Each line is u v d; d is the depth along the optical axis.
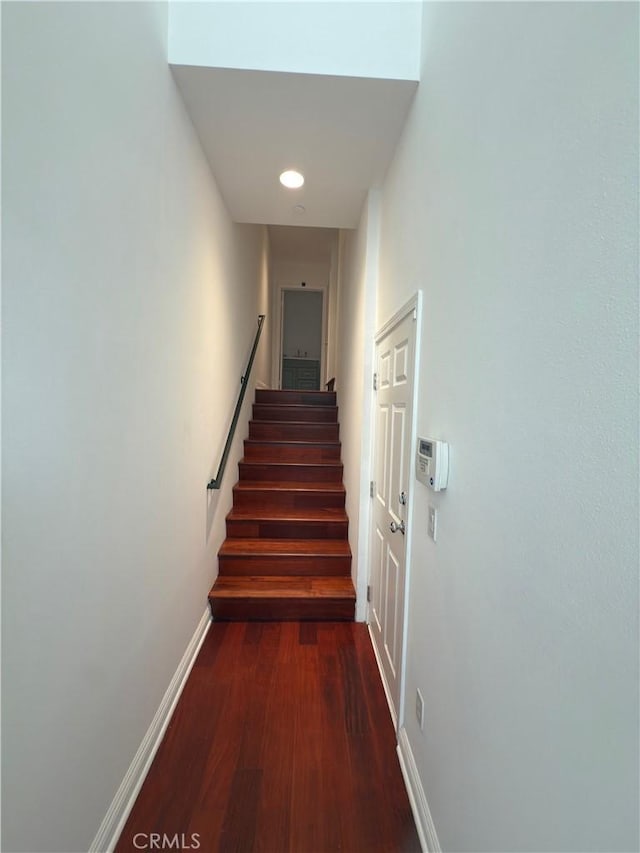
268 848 1.16
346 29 1.46
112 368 1.09
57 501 0.86
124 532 1.19
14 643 0.75
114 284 1.09
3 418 0.70
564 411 0.61
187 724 1.59
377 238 2.24
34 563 0.79
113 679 1.14
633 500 0.48
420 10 1.47
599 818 0.52
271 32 1.46
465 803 0.92
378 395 2.15
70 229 0.88
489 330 0.87
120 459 1.16
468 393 0.97
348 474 2.94
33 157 0.76
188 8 1.45
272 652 2.06
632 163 0.49
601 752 0.52
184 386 1.76
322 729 1.58
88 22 0.93
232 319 2.87
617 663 0.50
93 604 1.02
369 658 2.03
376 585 2.10
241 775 1.38
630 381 0.49
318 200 2.41
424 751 1.21
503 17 0.83
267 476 3.37
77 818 0.97
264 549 2.62
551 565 0.64
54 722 0.87
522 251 0.74
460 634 0.98
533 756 0.67
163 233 1.45
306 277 6.48
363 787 1.35
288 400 4.55
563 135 0.62
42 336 0.80
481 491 0.88
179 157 1.59
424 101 1.40
